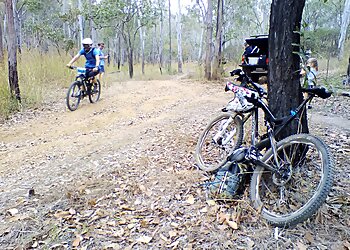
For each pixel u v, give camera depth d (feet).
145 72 71.05
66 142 17.84
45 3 91.86
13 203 10.28
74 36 84.07
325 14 67.77
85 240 8.29
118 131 19.48
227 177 9.99
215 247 7.84
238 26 100.53
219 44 46.34
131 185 11.22
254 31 110.01
